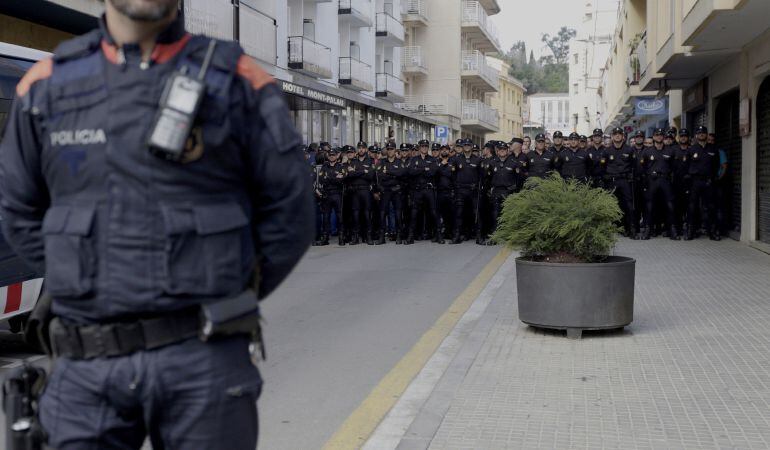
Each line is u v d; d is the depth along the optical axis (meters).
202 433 2.11
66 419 2.14
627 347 6.74
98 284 2.05
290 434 4.90
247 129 2.15
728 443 4.46
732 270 11.27
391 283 10.96
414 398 5.62
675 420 4.87
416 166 16.92
